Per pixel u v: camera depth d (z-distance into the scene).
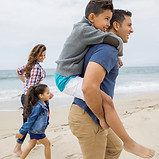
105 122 1.64
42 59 3.56
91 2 1.81
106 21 1.79
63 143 3.92
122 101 8.97
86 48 1.77
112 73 1.74
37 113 3.09
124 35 2.01
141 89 14.23
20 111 8.09
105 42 1.65
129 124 4.46
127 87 15.60
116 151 2.18
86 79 1.51
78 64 1.77
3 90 16.16
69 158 3.39
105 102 1.59
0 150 3.89
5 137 4.83
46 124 3.20
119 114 6.34
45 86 3.25
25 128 3.10
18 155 3.64
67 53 1.81
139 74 35.00
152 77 26.45
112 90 1.80
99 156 1.86
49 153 3.24
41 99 3.22
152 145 3.48
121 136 1.63
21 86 19.19
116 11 1.98
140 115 5.00
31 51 3.50
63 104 9.38
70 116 1.92
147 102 8.44
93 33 1.67
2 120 6.67
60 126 5.58
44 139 3.18
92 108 1.55
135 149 1.65
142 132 4.00
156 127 4.21
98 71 1.52
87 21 1.80
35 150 3.74
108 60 1.56
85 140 1.83
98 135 1.81
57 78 1.88
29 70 3.45
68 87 1.77
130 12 2.02
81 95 1.71
